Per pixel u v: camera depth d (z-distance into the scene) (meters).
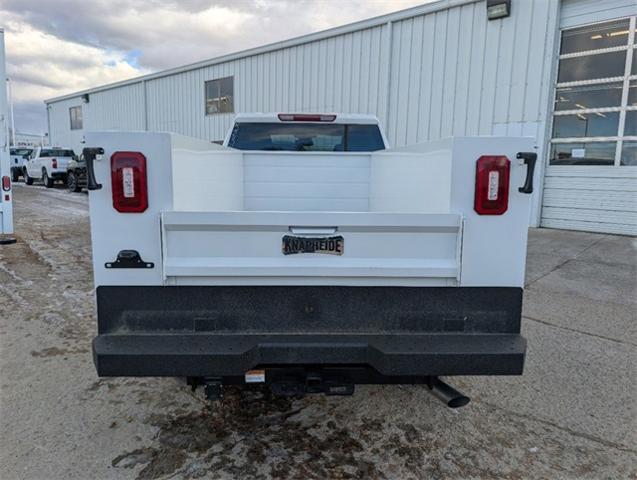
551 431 2.68
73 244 8.15
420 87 11.19
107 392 3.05
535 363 3.58
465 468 2.34
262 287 2.19
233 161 3.63
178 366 2.04
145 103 20.16
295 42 13.49
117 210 2.09
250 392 3.09
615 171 9.13
